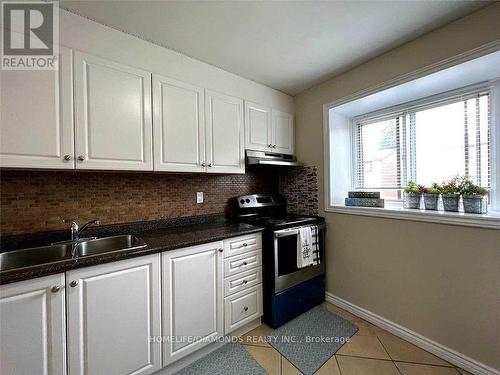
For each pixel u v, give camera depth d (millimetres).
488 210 1606
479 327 1418
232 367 1507
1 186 1375
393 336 1804
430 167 1960
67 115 1283
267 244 1964
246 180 2613
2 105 1129
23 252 1354
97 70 1383
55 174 1545
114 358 1231
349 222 2158
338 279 2260
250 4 1298
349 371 1456
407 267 1766
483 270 1404
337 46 1719
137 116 1525
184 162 1738
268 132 2357
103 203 1722
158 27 1472
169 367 1466
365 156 2428
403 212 1772
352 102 2094
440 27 1515
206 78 1894
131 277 1286
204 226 2061
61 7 1282
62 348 1093
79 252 1521
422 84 1726
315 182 2441
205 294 1584
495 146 1594
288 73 2117
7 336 980
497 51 1297
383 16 1409
